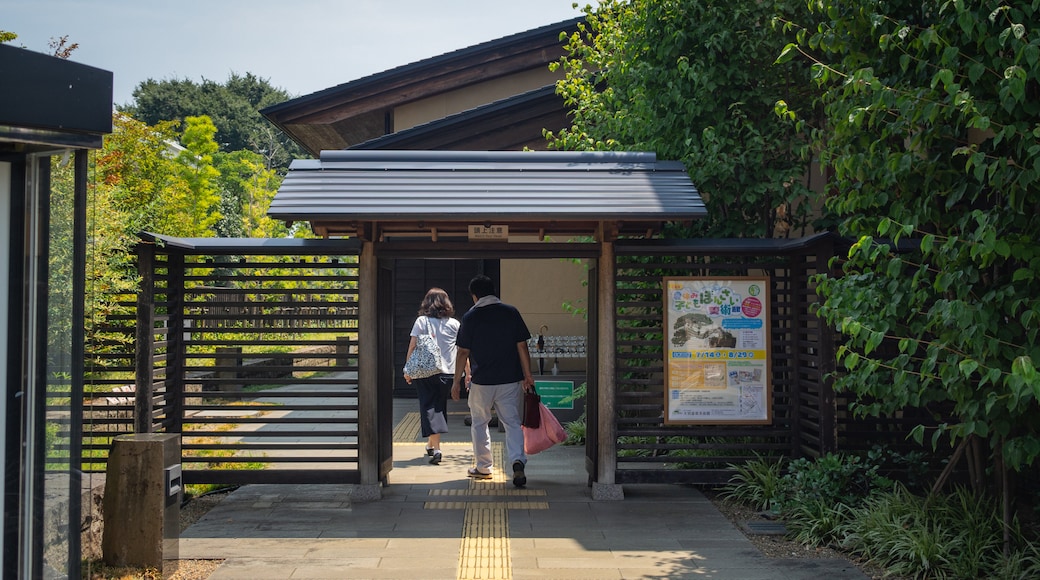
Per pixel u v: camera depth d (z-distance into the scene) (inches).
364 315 291.4
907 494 244.8
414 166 295.6
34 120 141.6
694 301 295.1
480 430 329.7
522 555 232.4
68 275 155.4
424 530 257.8
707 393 294.5
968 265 211.8
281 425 485.4
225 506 287.6
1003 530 221.9
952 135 217.6
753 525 257.0
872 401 289.9
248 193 1224.8
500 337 323.9
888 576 213.0
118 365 292.0
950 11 208.7
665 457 297.6
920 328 221.0
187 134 807.7
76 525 156.8
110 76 155.8
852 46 238.1
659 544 243.1
